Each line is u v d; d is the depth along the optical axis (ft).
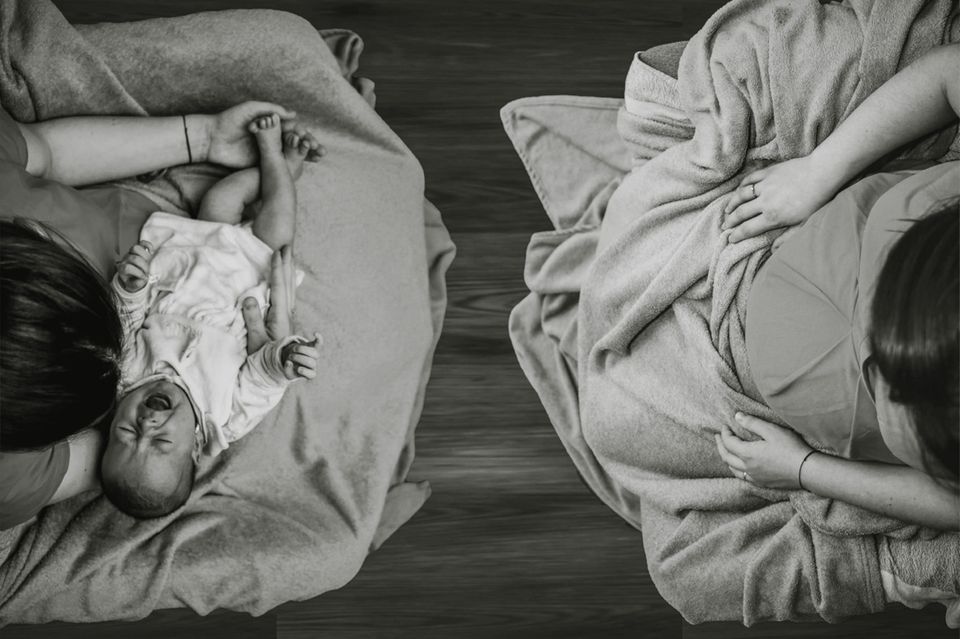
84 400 2.76
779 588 3.58
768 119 3.48
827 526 3.43
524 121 4.51
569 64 4.62
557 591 4.34
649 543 3.98
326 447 3.99
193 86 3.90
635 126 3.96
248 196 3.87
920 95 3.05
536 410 4.42
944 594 3.37
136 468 3.34
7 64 3.64
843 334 3.01
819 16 3.41
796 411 3.24
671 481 3.85
